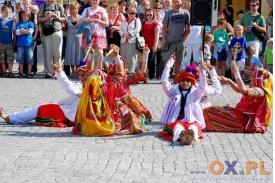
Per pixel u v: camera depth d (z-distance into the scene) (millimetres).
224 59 21469
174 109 12680
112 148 11672
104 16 20359
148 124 13789
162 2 23438
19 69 21453
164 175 10031
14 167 10367
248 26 21156
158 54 21266
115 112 12891
